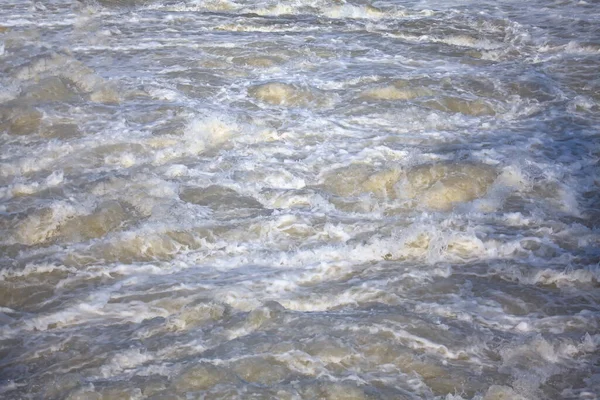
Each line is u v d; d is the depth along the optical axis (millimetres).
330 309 6305
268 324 6000
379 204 7898
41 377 5508
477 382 5438
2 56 11664
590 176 8539
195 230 7398
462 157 8727
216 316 6180
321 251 7055
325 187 8227
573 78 11414
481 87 10898
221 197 7992
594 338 5922
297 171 8500
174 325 6082
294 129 9445
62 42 12430
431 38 13219
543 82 11094
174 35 12961
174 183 8180
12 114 9664
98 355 5715
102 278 6762
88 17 13836
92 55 11914
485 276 6773
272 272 6789
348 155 8805
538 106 10391
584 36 13211
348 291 6500
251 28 13672
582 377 5543
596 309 6328
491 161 8641
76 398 5230
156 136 9148
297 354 5633
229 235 7355
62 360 5703
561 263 6949
